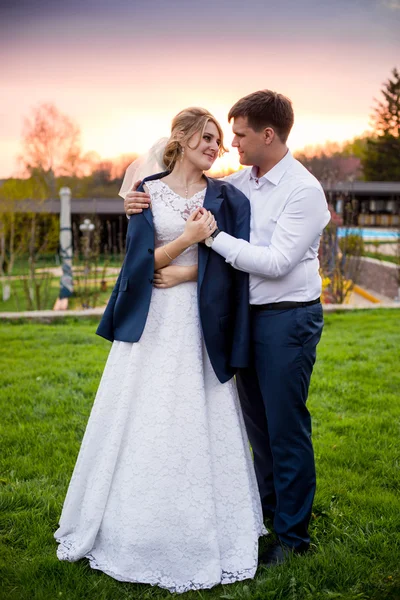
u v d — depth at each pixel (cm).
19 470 336
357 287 1533
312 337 252
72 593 234
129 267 253
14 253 1772
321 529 279
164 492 240
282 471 256
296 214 244
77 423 407
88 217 2534
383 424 402
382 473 330
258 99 246
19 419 416
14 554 262
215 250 248
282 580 238
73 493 257
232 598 230
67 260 1554
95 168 3431
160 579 241
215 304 250
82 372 525
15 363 562
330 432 389
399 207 2236
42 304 1496
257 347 256
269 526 283
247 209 258
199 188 260
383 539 266
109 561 247
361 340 646
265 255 242
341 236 1157
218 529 251
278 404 252
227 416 255
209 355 252
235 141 254
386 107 4272
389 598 230
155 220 255
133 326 250
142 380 250
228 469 254
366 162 4331
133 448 245
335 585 239
